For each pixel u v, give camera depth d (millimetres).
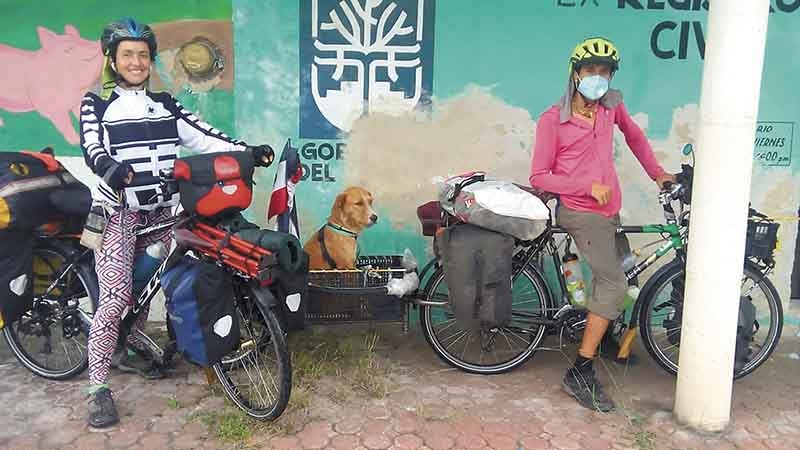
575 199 3568
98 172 3018
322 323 3863
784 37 4312
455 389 3740
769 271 4293
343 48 4273
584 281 3951
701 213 3172
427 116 4355
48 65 4207
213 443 3189
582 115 3541
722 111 3055
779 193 4480
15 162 3340
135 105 3217
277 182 3656
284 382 3145
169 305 3111
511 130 4391
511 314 3648
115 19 4172
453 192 3619
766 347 3844
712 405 3307
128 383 3717
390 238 4488
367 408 3504
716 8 3045
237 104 4293
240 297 3301
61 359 3877
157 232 3480
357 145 4371
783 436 3338
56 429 3281
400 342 4309
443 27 4270
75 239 3639
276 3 4211
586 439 3277
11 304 3396
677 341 3877
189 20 4199
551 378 3895
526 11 4270
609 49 3357
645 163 3820
